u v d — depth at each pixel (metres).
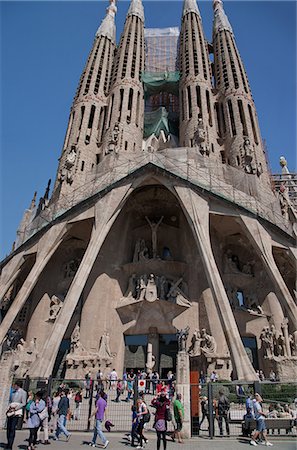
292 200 57.16
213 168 37.47
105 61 55.62
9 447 10.80
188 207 31.94
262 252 30.36
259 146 43.94
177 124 56.41
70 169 41.53
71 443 12.74
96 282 33.84
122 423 17.25
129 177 34.00
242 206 31.80
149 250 38.06
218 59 54.69
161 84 55.31
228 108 47.69
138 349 32.91
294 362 28.25
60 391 16.39
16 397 11.46
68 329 33.84
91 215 33.59
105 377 29.06
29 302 37.94
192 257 35.44
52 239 33.56
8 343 32.25
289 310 27.50
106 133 46.50
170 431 14.91
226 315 26.06
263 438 13.20
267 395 19.42
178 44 68.12
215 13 62.34
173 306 32.62
